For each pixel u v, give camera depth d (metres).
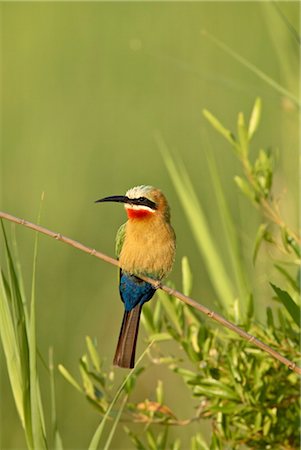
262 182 9.44
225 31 16.27
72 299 13.32
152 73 15.88
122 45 16.11
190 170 14.68
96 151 14.85
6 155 14.64
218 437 8.97
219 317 7.55
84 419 12.39
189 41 16.33
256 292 10.38
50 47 15.95
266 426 8.77
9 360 7.60
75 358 12.88
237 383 8.72
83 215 14.16
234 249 9.83
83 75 15.74
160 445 9.28
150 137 15.12
